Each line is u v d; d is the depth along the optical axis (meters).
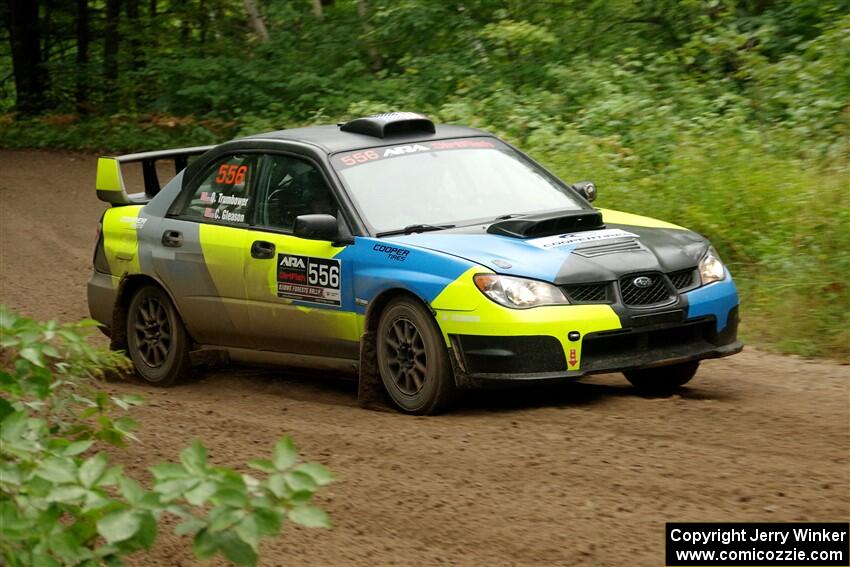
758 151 27.33
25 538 7.41
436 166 17.53
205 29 57.88
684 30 39.28
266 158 18.08
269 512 7.23
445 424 14.82
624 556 10.03
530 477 12.23
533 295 14.68
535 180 18.03
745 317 20.94
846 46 31.23
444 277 15.07
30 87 67.06
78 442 8.37
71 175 47.78
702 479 11.80
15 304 26.70
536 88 38.34
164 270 18.95
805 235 22.45
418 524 11.12
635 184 26.78
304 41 50.22
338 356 16.83
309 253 16.77
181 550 10.81
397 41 46.22
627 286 15.11
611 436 13.61
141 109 57.78
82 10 69.25
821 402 15.42
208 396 18.23
